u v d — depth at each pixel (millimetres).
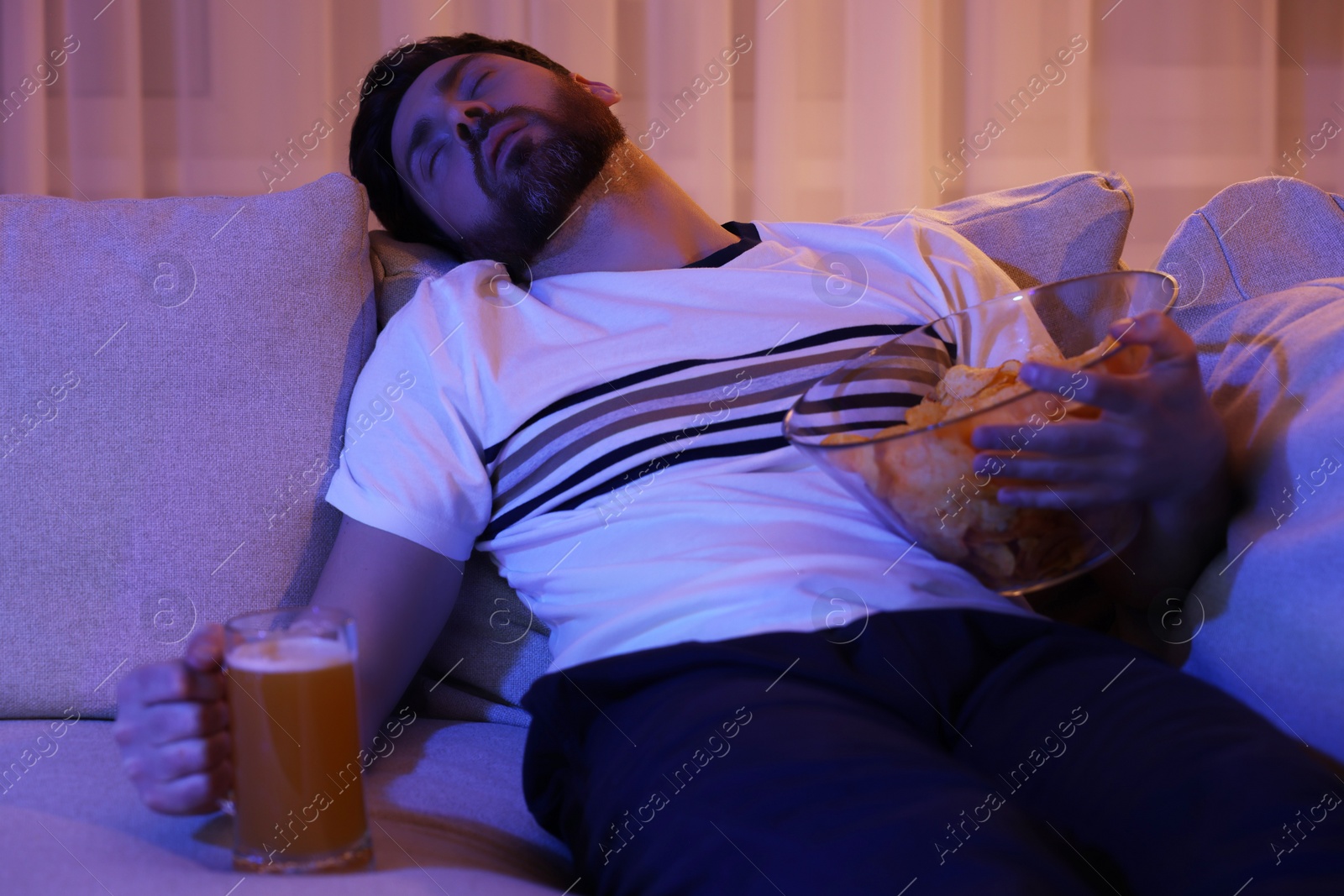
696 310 953
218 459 920
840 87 2096
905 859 558
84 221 967
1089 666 737
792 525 824
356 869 616
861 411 862
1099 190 1197
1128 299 881
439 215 1155
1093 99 2186
